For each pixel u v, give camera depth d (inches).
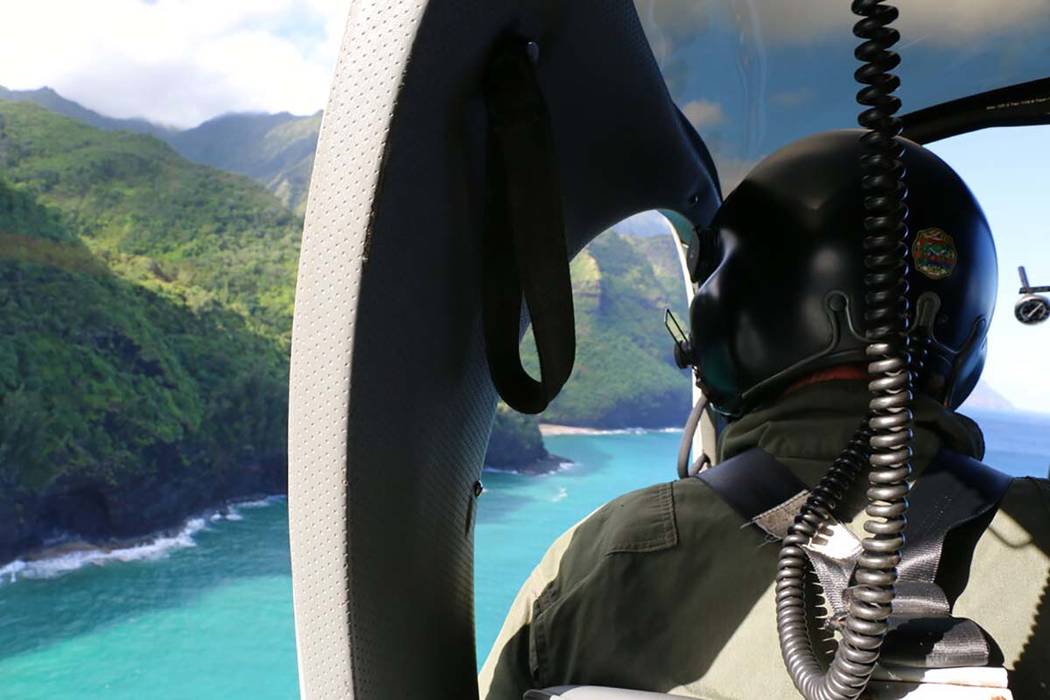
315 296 20.9
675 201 45.6
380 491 22.5
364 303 20.5
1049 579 28.2
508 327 27.1
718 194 50.3
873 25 23.2
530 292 24.8
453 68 21.5
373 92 19.9
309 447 21.5
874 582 22.6
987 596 28.4
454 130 23.0
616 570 31.9
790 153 35.8
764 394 35.4
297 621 22.6
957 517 28.7
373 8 19.9
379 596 22.8
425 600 25.9
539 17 23.8
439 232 23.5
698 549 31.4
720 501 32.1
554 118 29.0
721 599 30.5
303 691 22.9
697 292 37.6
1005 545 28.9
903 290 23.5
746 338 34.8
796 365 33.6
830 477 29.4
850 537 28.3
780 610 27.3
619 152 34.6
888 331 23.3
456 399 27.1
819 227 33.2
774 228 34.4
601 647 31.3
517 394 27.5
